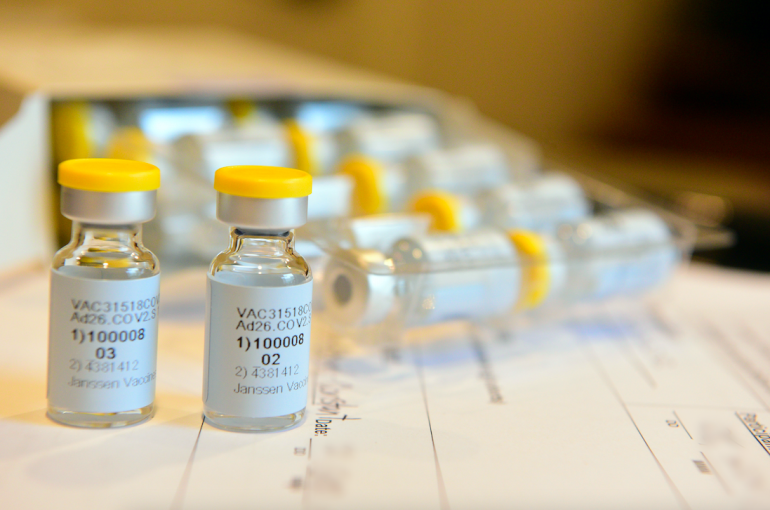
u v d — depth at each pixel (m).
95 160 0.21
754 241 0.37
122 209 0.20
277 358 0.21
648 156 0.61
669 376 0.24
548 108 0.73
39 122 0.27
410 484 0.20
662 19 0.64
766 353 0.26
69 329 0.20
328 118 0.34
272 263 0.21
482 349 0.25
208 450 0.20
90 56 0.36
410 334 0.26
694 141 0.60
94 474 0.19
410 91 0.36
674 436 0.22
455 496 0.19
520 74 0.73
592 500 0.19
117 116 0.29
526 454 0.21
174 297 0.27
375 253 0.23
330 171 0.31
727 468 0.21
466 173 0.30
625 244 0.26
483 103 0.73
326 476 0.20
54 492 0.19
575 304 0.27
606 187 0.30
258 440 0.21
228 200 0.20
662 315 0.28
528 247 0.25
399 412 0.22
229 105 0.31
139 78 0.31
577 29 0.71
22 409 0.21
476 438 0.21
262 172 0.20
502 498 0.19
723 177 0.52
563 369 0.25
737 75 0.58
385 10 0.69
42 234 0.28
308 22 0.67
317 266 0.24
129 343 0.20
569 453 0.21
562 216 0.29
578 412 0.22
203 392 0.21
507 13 0.71
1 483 0.19
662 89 0.64
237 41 0.50
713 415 0.23
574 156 0.57
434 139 0.35
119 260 0.20
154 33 0.51
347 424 0.21
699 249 0.36
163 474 0.19
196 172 0.27
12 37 0.42
